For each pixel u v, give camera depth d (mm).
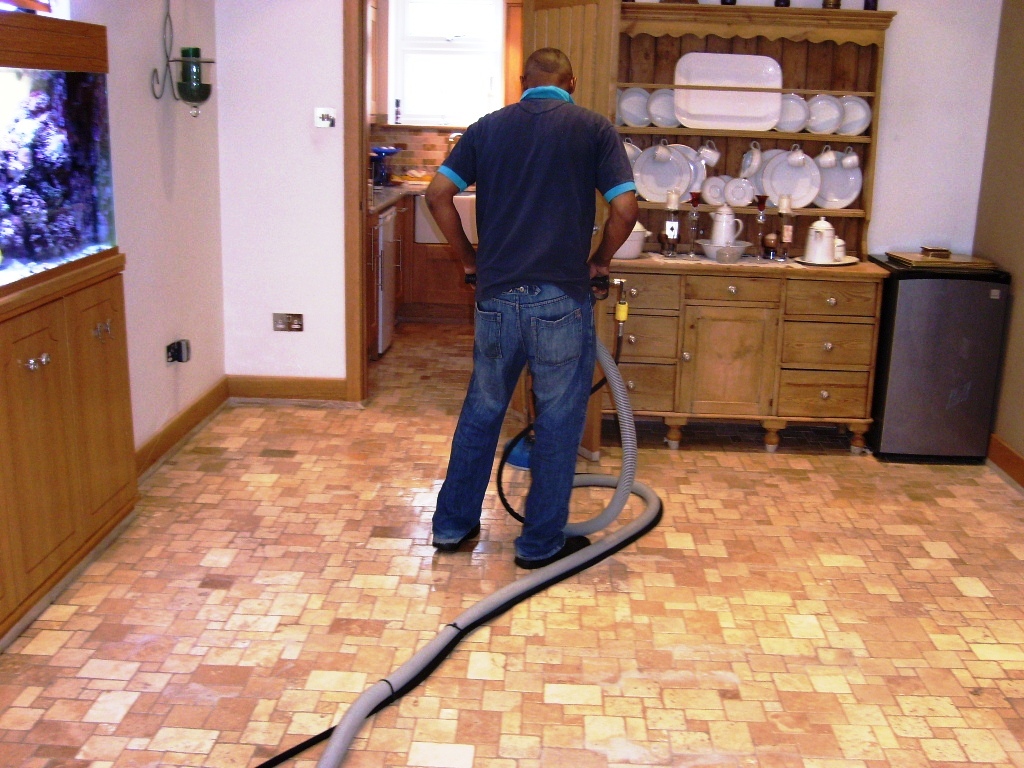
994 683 2512
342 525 3299
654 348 4051
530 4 4043
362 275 4457
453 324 6418
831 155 4211
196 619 2686
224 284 4484
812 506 3588
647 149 4312
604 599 2873
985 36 4148
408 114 6496
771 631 2727
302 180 4367
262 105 4305
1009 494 3734
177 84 3736
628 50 4266
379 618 2729
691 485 3770
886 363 3998
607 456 4051
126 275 3416
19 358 2475
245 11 4219
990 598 2938
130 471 3219
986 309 3887
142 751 2156
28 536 2566
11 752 2137
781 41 4219
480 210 2896
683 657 2588
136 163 3469
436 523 3137
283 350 4539
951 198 4309
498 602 2752
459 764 2156
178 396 3967
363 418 4406
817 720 2344
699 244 4273
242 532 3217
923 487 3793
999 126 4090
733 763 2184
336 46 4234
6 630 2486
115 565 2963
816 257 4066
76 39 2668
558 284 2791
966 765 2195
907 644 2680
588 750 2213
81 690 2359
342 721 2207
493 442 3078
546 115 2803
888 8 4152
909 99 4227
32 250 2535
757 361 4055
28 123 2475
